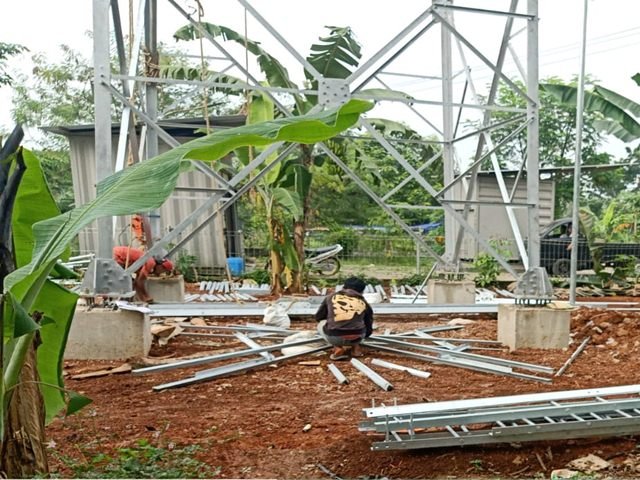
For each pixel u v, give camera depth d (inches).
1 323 97.0
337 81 276.5
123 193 100.0
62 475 137.3
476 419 160.9
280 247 482.0
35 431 111.6
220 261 608.7
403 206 460.8
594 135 1029.8
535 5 299.9
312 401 207.2
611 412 167.6
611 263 637.3
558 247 637.9
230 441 167.5
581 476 139.3
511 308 288.5
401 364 259.8
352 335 261.0
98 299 265.9
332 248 599.5
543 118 1035.9
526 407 174.4
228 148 104.2
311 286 522.6
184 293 462.6
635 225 719.1
